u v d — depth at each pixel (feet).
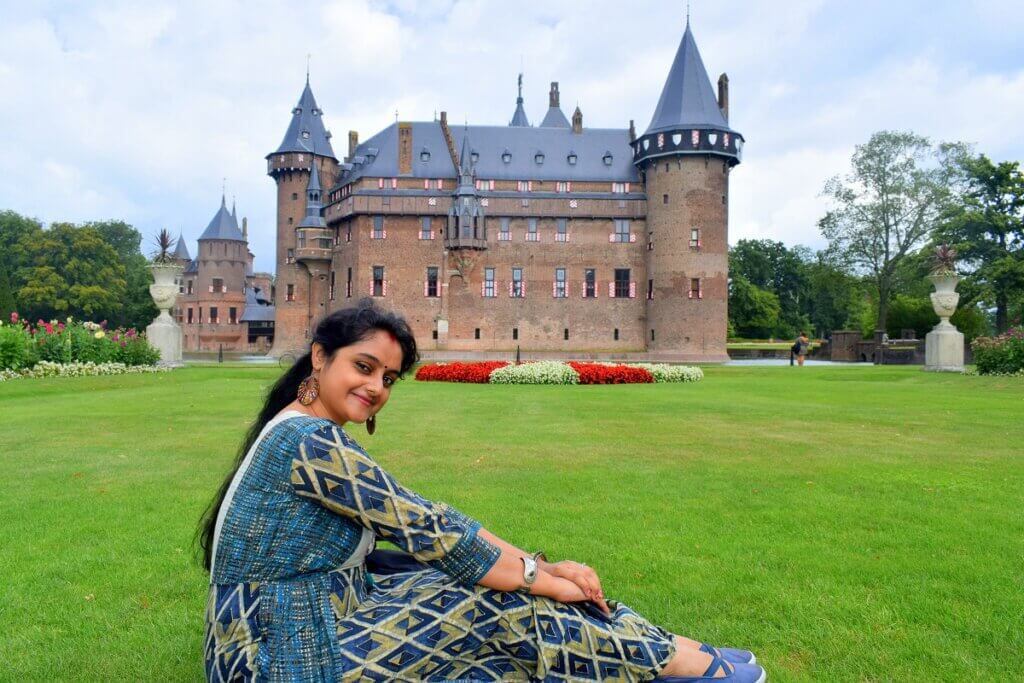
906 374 100.78
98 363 91.35
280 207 245.65
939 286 107.96
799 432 40.98
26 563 17.87
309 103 248.11
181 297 322.14
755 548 19.21
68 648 13.37
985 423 45.29
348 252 230.68
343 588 9.11
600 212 226.79
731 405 56.90
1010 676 12.39
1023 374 88.28
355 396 9.67
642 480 27.53
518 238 227.40
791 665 12.88
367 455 8.91
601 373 86.53
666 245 214.69
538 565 10.22
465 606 9.27
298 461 8.64
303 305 243.60
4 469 29.12
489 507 23.25
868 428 42.86
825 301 330.34
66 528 20.80
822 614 14.94
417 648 9.04
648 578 16.98
